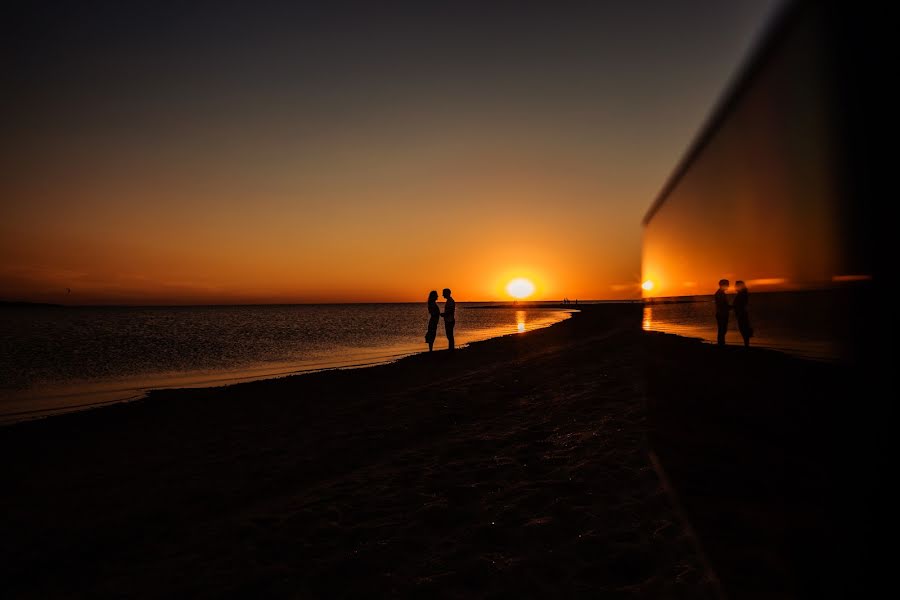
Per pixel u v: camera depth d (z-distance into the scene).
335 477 4.91
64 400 10.60
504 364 12.27
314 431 6.77
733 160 1.28
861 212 0.66
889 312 0.59
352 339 26.36
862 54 0.64
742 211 1.23
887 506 0.63
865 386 0.67
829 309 0.79
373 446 5.88
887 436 0.62
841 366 0.76
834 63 0.73
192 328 41.66
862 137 0.65
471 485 4.34
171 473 5.35
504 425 6.33
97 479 5.29
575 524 3.34
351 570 3.10
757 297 1.16
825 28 0.76
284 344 23.89
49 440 6.98
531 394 8.21
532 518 3.53
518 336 21.88
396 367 12.80
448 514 3.79
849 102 0.69
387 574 3.00
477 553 3.14
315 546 3.47
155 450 6.29
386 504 4.11
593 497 3.72
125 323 53.72
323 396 9.30
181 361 17.48
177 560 3.44
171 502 4.53
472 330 32.56
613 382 8.38
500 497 3.99
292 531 3.74
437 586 2.81
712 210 1.48
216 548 3.57
